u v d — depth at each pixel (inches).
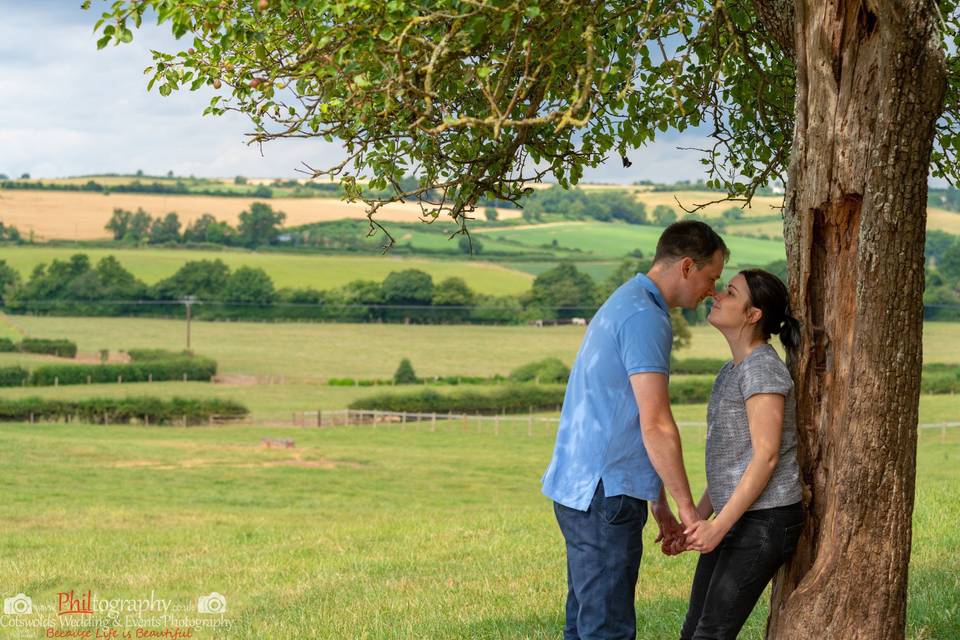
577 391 199.0
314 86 210.1
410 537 673.0
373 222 245.6
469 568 496.1
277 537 724.7
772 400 190.9
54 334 5068.9
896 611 192.7
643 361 190.2
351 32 185.0
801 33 198.7
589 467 193.5
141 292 5905.5
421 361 4613.7
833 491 195.2
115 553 646.5
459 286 6018.7
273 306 5851.4
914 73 181.6
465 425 2596.0
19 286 5861.2
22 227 7445.9
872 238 187.0
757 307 197.9
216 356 4584.2
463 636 316.8
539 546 574.6
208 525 871.7
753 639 281.4
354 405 2886.3
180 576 531.5
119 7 190.5
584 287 6013.8
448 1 181.9
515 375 3922.2
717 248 201.0
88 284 5876.0
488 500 1310.3
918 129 183.0
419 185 256.1
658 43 220.8
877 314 187.9
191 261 6033.5
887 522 190.9
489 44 204.7
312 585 478.3
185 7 194.5
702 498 209.6
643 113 283.0
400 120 226.8
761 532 192.9
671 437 188.2
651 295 199.6
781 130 295.6
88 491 1244.5
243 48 216.7
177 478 1445.6
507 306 5959.6
